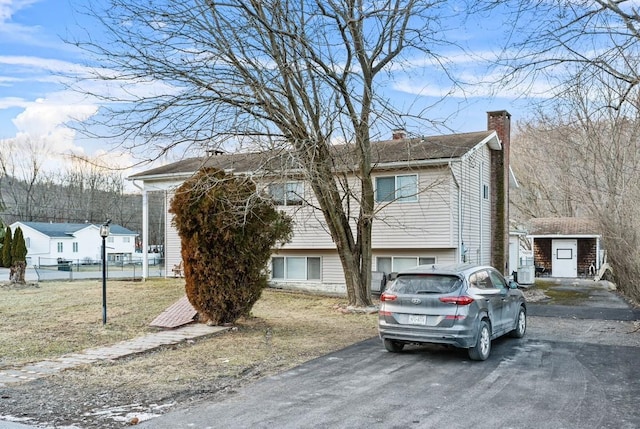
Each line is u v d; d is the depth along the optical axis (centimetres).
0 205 3180
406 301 946
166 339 1127
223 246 1269
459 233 1928
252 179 1245
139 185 2497
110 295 1814
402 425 589
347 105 1378
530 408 650
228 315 1304
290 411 645
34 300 1714
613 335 1213
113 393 743
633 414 627
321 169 1388
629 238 1839
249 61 1268
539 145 3803
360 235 1633
